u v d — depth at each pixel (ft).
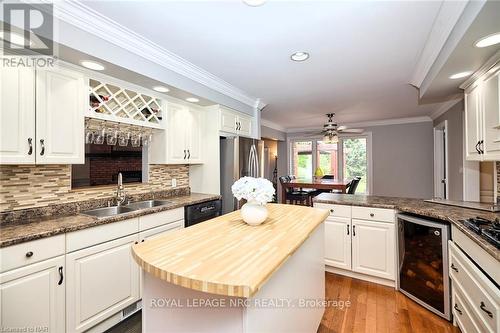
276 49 7.36
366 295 7.78
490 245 4.20
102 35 6.07
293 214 6.26
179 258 3.42
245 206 5.25
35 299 4.87
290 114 17.31
